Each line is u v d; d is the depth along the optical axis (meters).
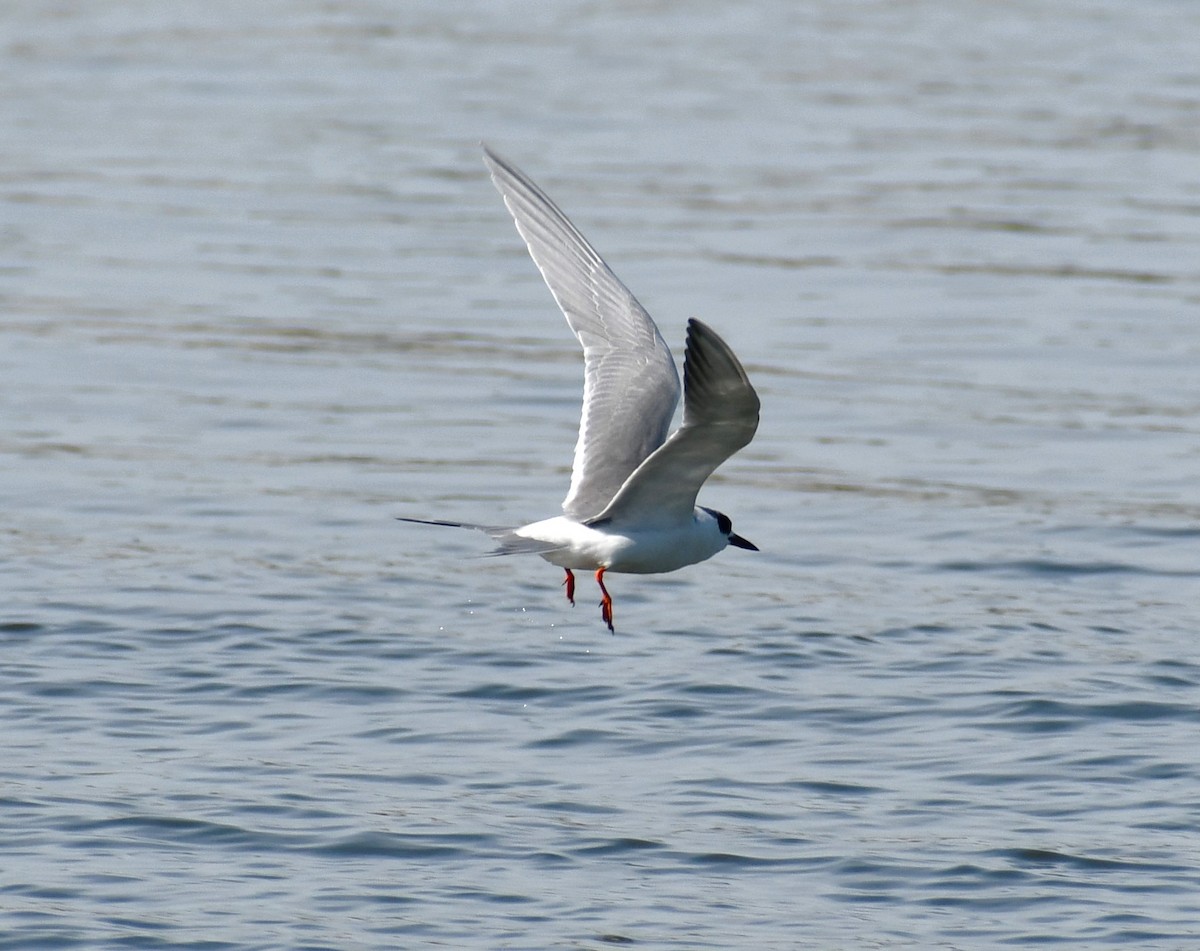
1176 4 42.56
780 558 15.23
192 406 19.11
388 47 38.09
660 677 12.56
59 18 40.53
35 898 9.23
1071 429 18.73
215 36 39.00
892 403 19.48
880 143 30.62
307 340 21.44
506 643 13.20
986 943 8.95
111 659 12.70
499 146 30.11
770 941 8.95
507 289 23.77
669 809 10.47
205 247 25.09
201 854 9.81
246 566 14.73
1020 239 25.86
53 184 27.94
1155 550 15.45
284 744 11.38
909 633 13.47
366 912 9.17
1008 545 15.55
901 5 42.69
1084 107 33.03
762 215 26.61
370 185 28.34
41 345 20.92
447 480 17.11
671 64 36.53
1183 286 23.86
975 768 11.07
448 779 10.88
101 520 15.77
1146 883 9.58
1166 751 11.31
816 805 10.55
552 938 8.95
